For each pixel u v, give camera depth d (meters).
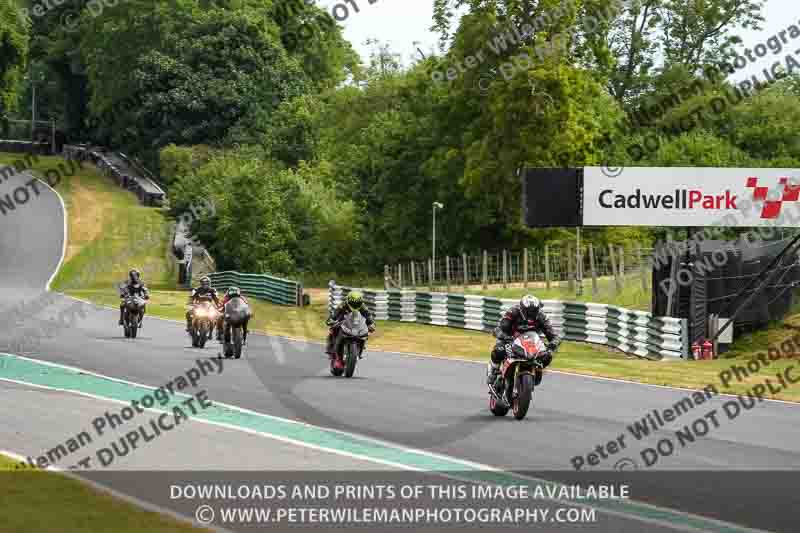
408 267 141.38
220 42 193.75
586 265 118.50
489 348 62.47
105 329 65.50
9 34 186.50
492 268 124.81
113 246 141.38
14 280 117.44
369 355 55.03
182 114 190.75
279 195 142.62
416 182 144.25
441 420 30.72
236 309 48.66
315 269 146.88
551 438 27.62
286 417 30.84
